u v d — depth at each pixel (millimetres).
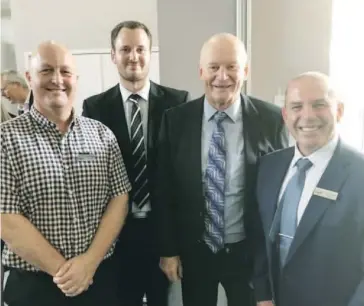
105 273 1466
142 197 1582
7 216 1264
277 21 1534
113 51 1497
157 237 1546
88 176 1360
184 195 1498
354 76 1487
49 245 1308
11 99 1399
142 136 1555
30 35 1452
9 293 1367
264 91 1566
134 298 1632
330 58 1525
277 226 1429
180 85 1542
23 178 1280
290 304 1415
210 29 1530
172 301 1636
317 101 1315
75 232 1340
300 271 1373
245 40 1543
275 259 1451
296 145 1380
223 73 1405
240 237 1513
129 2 1477
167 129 1503
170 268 1547
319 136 1326
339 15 1507
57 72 1317
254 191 1469
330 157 1326
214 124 1471
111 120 1538
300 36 1537
